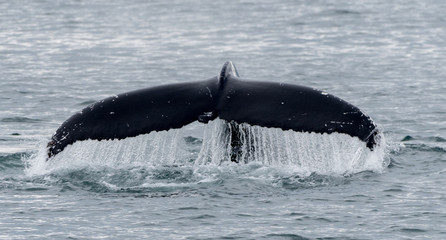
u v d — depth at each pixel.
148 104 49.53
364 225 45.75
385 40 138.88
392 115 82.31
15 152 62.41
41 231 44.91
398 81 102.38
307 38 142.75
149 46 135.88
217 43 138.38
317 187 51.28
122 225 45.69
